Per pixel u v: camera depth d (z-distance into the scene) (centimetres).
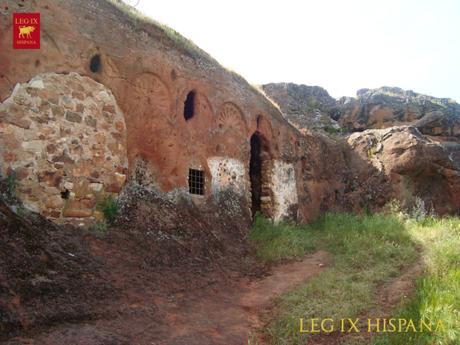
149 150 910
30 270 552
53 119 721
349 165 1761
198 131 1080
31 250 583
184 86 1044
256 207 1364
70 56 766
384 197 1605
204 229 966
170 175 952
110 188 800
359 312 652
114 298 600
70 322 514
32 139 685
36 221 653
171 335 555
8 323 461
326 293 721
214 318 644
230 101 1217
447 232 1133
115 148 823
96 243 708
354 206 1658
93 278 615
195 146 1058
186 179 1005
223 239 1012
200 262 849
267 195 1352
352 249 1020
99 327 520
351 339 561
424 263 858
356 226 1245
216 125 1152
